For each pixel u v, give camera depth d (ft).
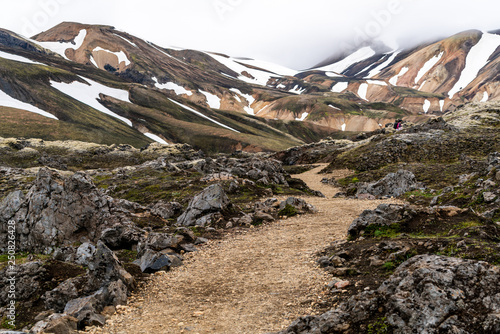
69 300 41.68
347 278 41.24
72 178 85.66
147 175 226.38
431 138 248.73
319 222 80.94
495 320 23.80
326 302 36.60
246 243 67.36
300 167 310.24
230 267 53.42
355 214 87.45
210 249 65.10
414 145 242.78
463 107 349.41
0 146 373.40
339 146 384.06
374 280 38.27
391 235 52.06
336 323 29.19
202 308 39.68
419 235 50.39
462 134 249.96
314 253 54.90
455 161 216.54
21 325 38.96
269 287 43.78
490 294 26.03
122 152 410.72
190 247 65.72
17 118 603.26
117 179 214.48
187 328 34.81
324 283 41.68
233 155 474.90
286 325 33.19
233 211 93.56
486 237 41.55
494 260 33.58
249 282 46.32
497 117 286.87
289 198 99.19
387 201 108.06
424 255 33.32
